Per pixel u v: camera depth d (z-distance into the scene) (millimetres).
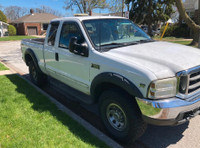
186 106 2572
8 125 3502
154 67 2619
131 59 2867
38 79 5645
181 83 2625
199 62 2904
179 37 24547
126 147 3125
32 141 3051
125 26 4172
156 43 3799
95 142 3027
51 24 4652
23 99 4637
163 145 3150
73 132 3279
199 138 3297
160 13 30438
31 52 5531
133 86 2648
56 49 4301
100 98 3283
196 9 23531
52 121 3623
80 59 3557
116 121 3156
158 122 2576
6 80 6254
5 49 16500
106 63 3037
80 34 3613
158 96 2518
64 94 5402
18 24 43750
